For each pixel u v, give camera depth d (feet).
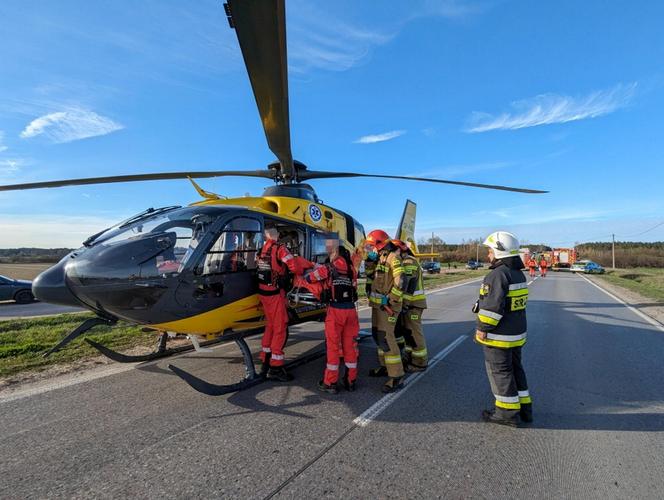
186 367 16.58
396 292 13.67
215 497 7.62
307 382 14.78
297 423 11.08
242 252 14.39
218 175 20.52
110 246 11.85
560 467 8.80
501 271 10.75
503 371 10.86
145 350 19.39
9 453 9.29
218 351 19.42
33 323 26.71
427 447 9.70
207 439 10.08
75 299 11.56
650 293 51.24
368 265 15.97
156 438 10.11
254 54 8.00
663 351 19.63
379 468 8.71
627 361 17.71
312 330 25.13
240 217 14.37
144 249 11.87
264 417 11.49
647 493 7.84
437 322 27.86
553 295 48.01
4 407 12.03
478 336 11.16
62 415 11.50
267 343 14.97
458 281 74.08
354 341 13.96
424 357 16.31
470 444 9.87
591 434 10.48
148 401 12.65
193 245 12.77
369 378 15.42
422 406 12.40
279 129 12.26
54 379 14.71
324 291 13.71
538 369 16.44
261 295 14.38
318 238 19.01
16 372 15.51
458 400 12.94
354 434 10.41
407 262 16.07
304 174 20.70
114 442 9.88
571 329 25.45
